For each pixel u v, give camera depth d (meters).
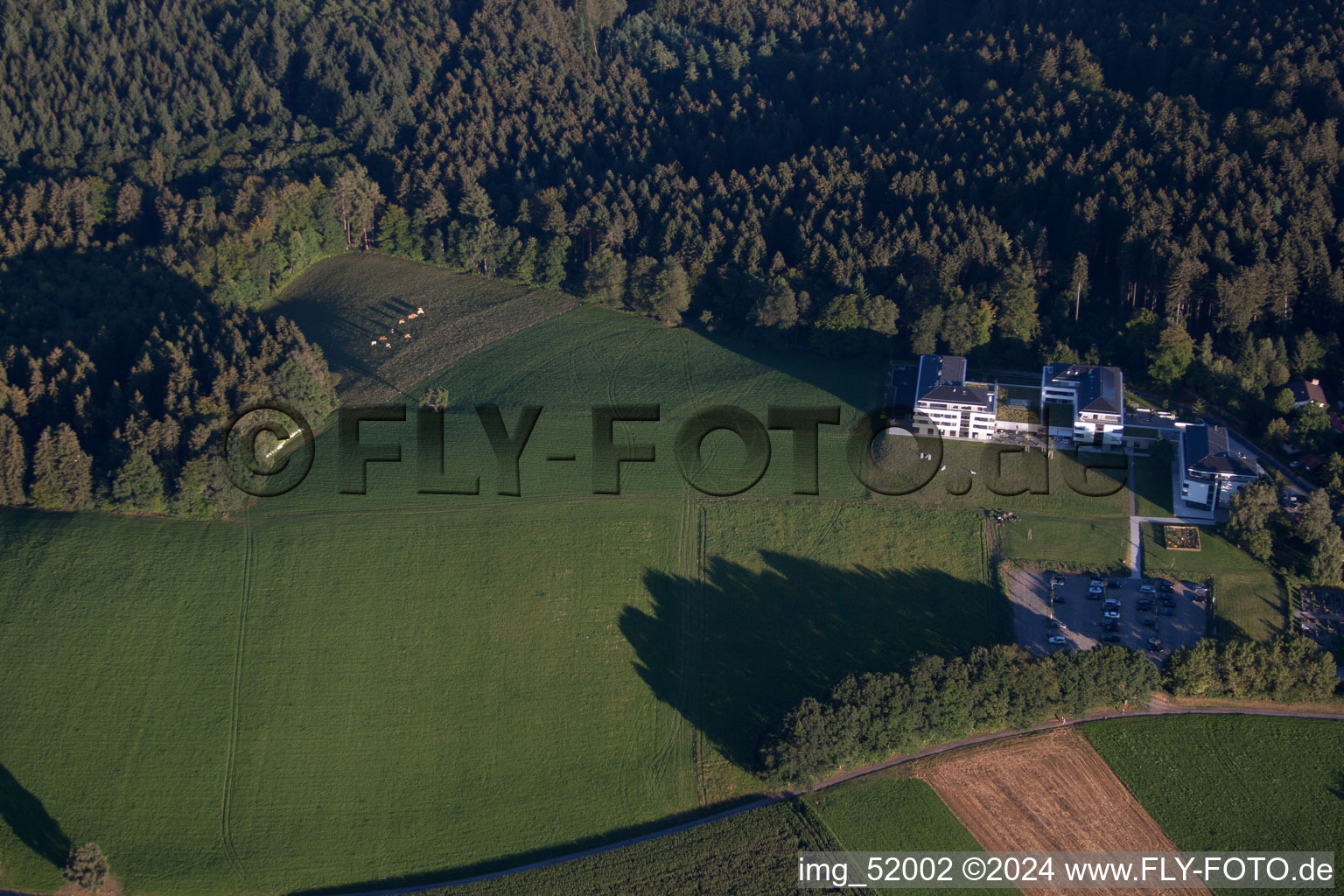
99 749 154.12
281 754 153.75
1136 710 149.12
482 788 149.75
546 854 142.62
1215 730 145.88
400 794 149.50
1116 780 141.25
